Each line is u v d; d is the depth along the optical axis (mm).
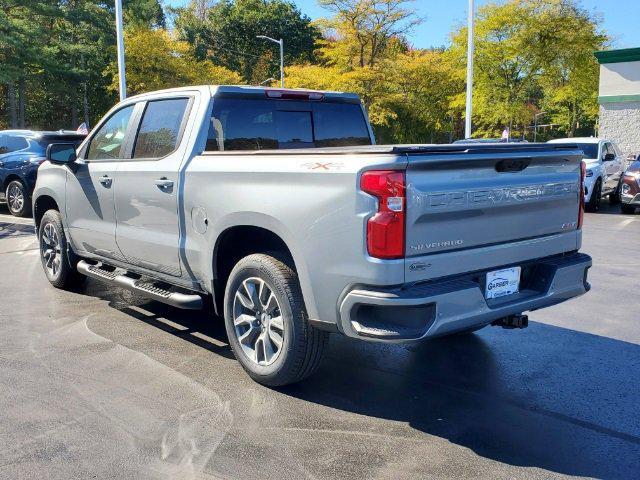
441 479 3109
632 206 15008
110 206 5434
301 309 3887
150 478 3084
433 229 3494
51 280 6793
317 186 3623
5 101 48656
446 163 3482
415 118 44531
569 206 4344
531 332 5539
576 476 3160
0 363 4605
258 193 3973
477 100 33312
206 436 3523
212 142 4695
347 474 3145
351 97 5574
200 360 4711
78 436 3504
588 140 17078
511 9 30516
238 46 72312
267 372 4102
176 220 4691
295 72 41750
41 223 6773
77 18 41562
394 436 3566
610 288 7227
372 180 3361
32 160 12727
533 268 4199
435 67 40062
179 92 4941
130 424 3654
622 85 23250
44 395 4051
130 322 5652
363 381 4375
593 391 4246
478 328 5176
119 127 5523
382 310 3490
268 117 5016
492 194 3734
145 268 5234
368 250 3400
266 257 4082
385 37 39812
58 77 44188
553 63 32562
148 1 56531
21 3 38125
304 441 3484
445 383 4359
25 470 3145
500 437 3572
